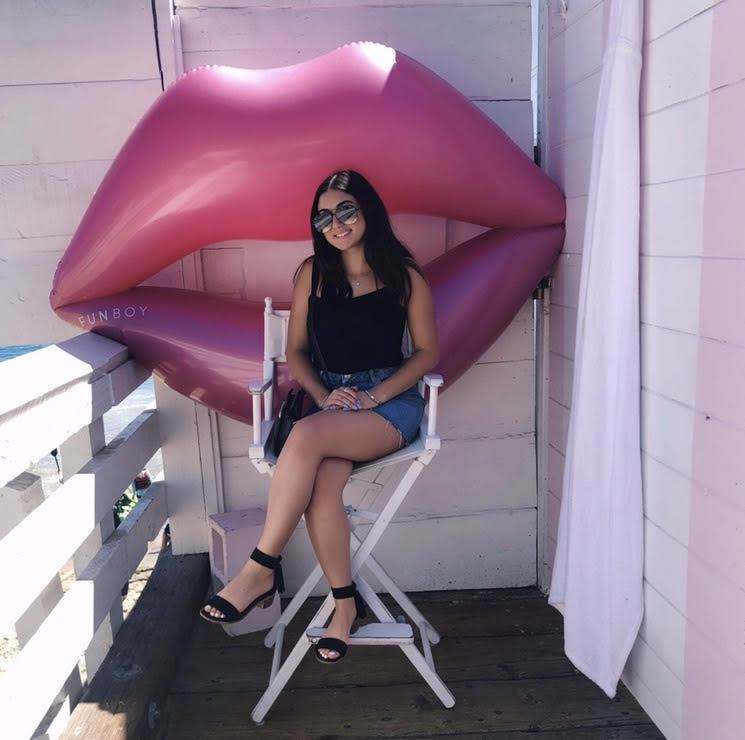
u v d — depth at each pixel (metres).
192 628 2.84
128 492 4.05
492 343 2.84
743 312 1.65
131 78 2.80
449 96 2.58
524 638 2.76
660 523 2.08
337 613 2.06
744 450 1.68
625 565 2.20
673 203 1.92
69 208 2.88
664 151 1.95
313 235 2.33
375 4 2.84
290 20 2.83
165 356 2.66
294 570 3.09
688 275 1.86
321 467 2.10
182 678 2.56
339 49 2.56
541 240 2.71
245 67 2.85
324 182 2.30
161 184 2.46
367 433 2.13
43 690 1.84
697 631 1.92
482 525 3.14
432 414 2.20
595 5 2.38
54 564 1.93
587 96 2.47
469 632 2.81
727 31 1.65
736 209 1.66
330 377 2.36
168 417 3.02
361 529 3.09
